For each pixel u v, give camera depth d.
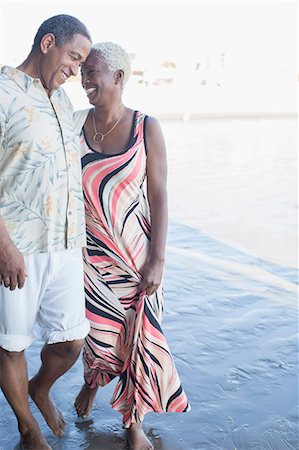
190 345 3.78
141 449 2.73
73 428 2.91
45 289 2.53
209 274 5.19
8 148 2.34
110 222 2.70
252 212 7.71
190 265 5.44
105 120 2.70
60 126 2.42
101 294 2.79
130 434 2.76
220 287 4.86
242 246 6.14
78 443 2.79
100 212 2.70
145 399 2.72
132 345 2.75
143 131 2.72
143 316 2.72
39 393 2.78
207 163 11.78
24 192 2.37
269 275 5.21
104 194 2.69
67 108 2.49
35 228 2.42
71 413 3.04
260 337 3.92
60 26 2.34
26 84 2.35
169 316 4.23
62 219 2.47
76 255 2.59
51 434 2.85
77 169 2.51
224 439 2.85
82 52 2.39
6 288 2.45
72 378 3.39
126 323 2.81
